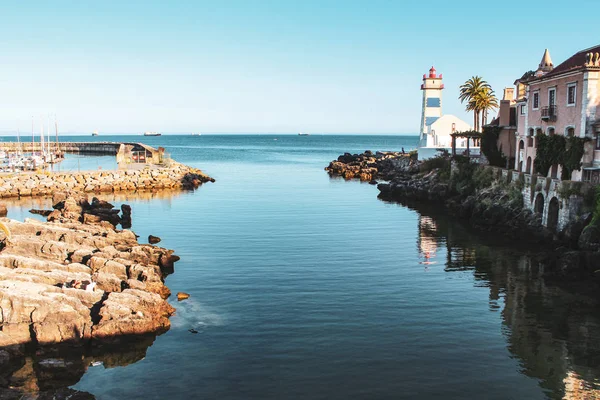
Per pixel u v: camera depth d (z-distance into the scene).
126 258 39.22
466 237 51.91
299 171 130.75
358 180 108.38
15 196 82.06
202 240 49.53
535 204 51.09
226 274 38.47
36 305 26.98
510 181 57.84
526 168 60.69
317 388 22.75
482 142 74.94
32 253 38.44
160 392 22.56
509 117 72.75
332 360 25.22
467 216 61.81
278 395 22.23
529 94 59.84
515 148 71.31
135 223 58.75
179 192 87.06
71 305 27.86
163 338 27.59
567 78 51.47
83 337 26.72
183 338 27.61
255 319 30.08
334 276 38.19
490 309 31.91
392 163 131.25
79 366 24.80
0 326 26.36
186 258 43.03
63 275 32.38
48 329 26.20
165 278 37.53
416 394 22.30
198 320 29.95
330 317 30.44
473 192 66.31
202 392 22.53
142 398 22.12
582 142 48.41
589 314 31.20
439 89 123.00
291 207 70.31
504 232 52.91
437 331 28.61
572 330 28.92
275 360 25.22
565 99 51.97
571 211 44.50
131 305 29.30
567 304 32.84
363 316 30.62
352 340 27.39
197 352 26.08
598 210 40.78
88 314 27.80
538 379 23.62
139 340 27.36
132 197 81.06
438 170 83.38
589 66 47.69
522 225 50.81
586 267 38.47
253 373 24.05
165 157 141.25
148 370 24.38
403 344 26.95
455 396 22.17
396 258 43.47
